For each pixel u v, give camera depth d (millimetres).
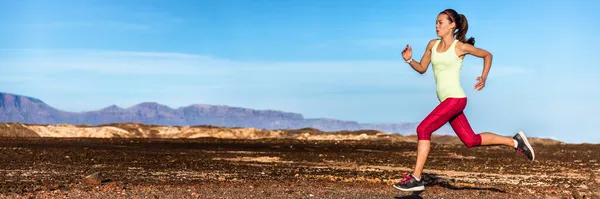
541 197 12227
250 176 15953
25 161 19797
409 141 49844
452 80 9938
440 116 9953
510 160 24734
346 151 31250
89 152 25094
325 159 24312
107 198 11148
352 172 17750
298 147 34656
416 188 10078
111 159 21344
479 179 16469
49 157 21719
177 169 17719
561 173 18797
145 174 15984
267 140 44281
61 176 15188
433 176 16969
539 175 18047
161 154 25016
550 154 29359
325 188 13008
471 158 25906
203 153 26562
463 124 10234
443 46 9977
